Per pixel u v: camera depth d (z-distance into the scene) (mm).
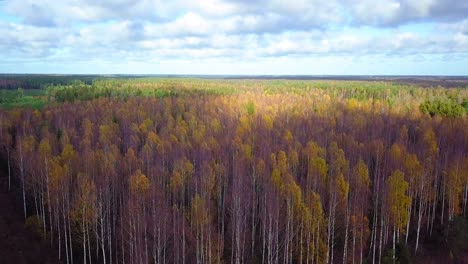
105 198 50344
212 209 52719
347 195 48719
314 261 46500
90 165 55500
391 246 51094
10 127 82250
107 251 50531
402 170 54781
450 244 51312
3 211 56625
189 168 57000
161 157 63656
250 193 52156
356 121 87688
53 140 71875
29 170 57344
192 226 45812
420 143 67500
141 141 80625
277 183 49375
